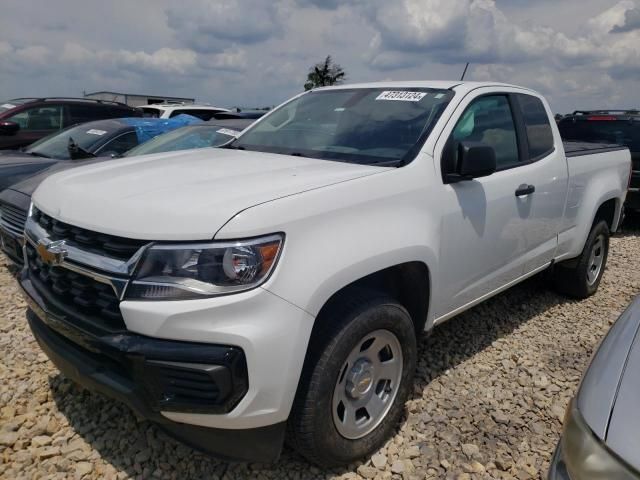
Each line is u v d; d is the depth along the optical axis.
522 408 3.20
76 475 2.49
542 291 5.29
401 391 2.77
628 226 9.27
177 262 2.04
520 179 3.64
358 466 2.63
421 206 2.80
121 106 10.24
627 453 1.43
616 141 8.46
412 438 2.87
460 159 2.92
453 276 3.13
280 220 2.16
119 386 2.16
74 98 9.77
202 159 3.13
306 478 2.54
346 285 2.34
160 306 2.02
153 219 2.12
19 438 2.73
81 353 2.34
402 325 2.65
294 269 2.15
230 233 2.04
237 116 12.99
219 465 2.59
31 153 6.65
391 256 2.52
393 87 3.70
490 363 3.73
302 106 3.96
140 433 2.79
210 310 2.00
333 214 2.36
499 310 4.72
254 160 3.06
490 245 3.40
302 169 2.78
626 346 1.79
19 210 4.50
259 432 2.19
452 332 4.20
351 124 3.43
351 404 2.54
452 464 2.68
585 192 4.57
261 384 2.08
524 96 4.03
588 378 1.75
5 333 3.89
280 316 2.09
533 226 3.87
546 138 4.13
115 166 3.00
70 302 2.39
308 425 2.29
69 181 2.73
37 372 3.36
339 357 2.33
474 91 3.48
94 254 2.23
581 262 4.81
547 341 4.15
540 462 2.74
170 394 2.07
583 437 1.55
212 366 2.00
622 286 5.60
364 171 2.72
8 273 5.20
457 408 3.16
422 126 3.14
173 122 7.27
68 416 2.92
